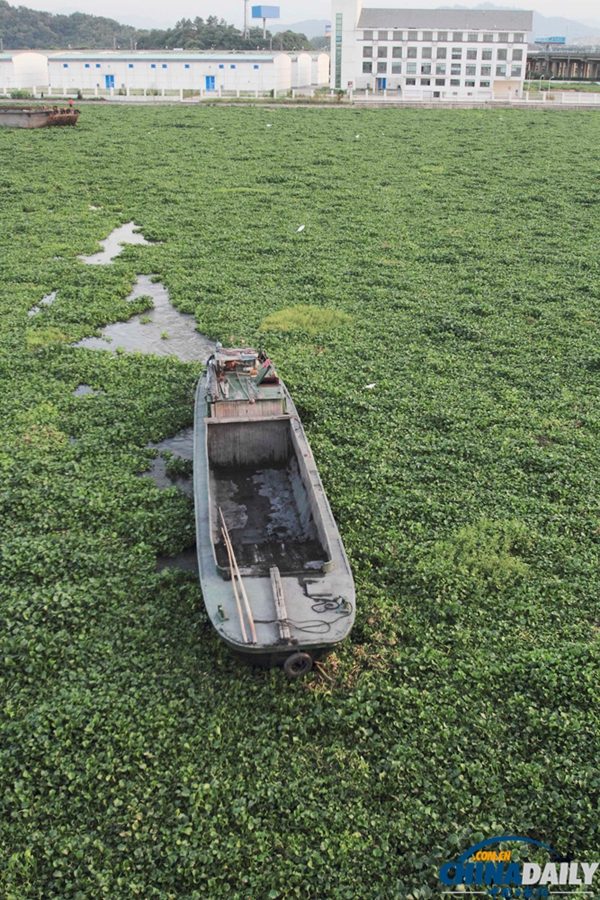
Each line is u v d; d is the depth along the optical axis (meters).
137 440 16.16
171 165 45.34
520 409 17.44
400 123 62.47
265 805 8.48
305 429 16.52
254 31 165.38
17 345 20.80
